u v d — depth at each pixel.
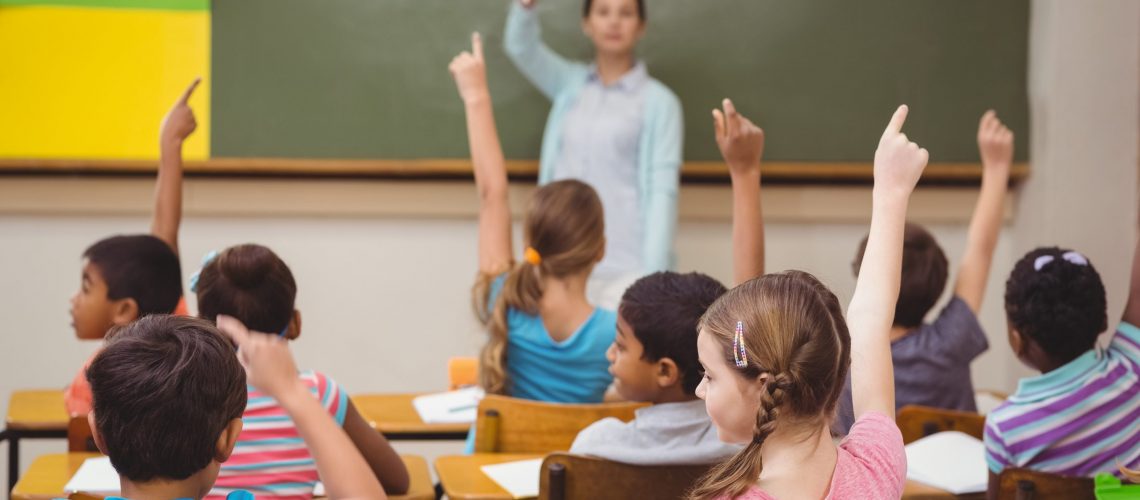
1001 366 4.27
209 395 1.23
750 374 1.17
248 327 1.86
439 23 3.93
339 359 4.07
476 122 2.88
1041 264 1.94
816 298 1.19
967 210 4.17
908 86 4.09
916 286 2.48
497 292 2.55
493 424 2.13
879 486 1.19
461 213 4.02
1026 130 4.12
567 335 2.39
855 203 4.14
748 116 4.05
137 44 3.81
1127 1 4.04
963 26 4.09
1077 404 1.88
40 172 3.81
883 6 4.07
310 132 3.91
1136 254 1.92
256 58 3.86
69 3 3.76
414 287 4.07
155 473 1.22
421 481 2.02
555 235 2.37
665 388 1.83
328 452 1.46
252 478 1.78
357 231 4.03
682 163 4.02
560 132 3.84
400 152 3.95
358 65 3.91
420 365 4.09
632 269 3.79
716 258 4.12
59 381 3.94
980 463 2.08
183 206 3.90
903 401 2.48
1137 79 4.05
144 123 3.83
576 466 1.74
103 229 3.89
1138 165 4.06
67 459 2.07
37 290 3.89
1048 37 4.04
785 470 1.16
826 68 4.06
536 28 3.82
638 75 3.85
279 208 3.95
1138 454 1.88
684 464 1.71
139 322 1.31
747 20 4.02
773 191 4.12
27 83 3.76
